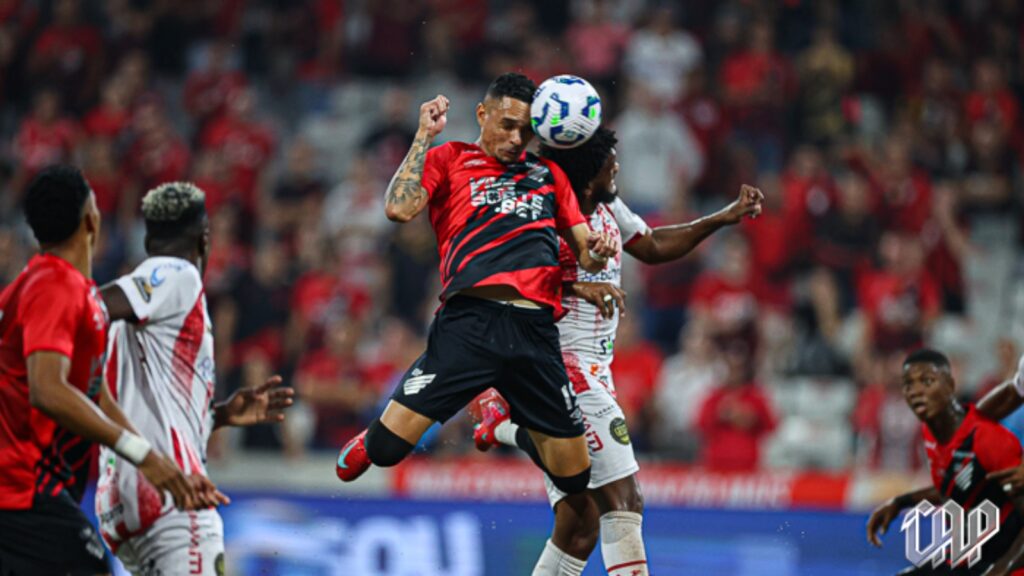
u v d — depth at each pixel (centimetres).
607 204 2322
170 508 1989
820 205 5284
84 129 5875
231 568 3872
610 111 5934
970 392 4725
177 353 2027
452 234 2012
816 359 4778
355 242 5303
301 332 4859
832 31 6203
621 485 2266
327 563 3862
